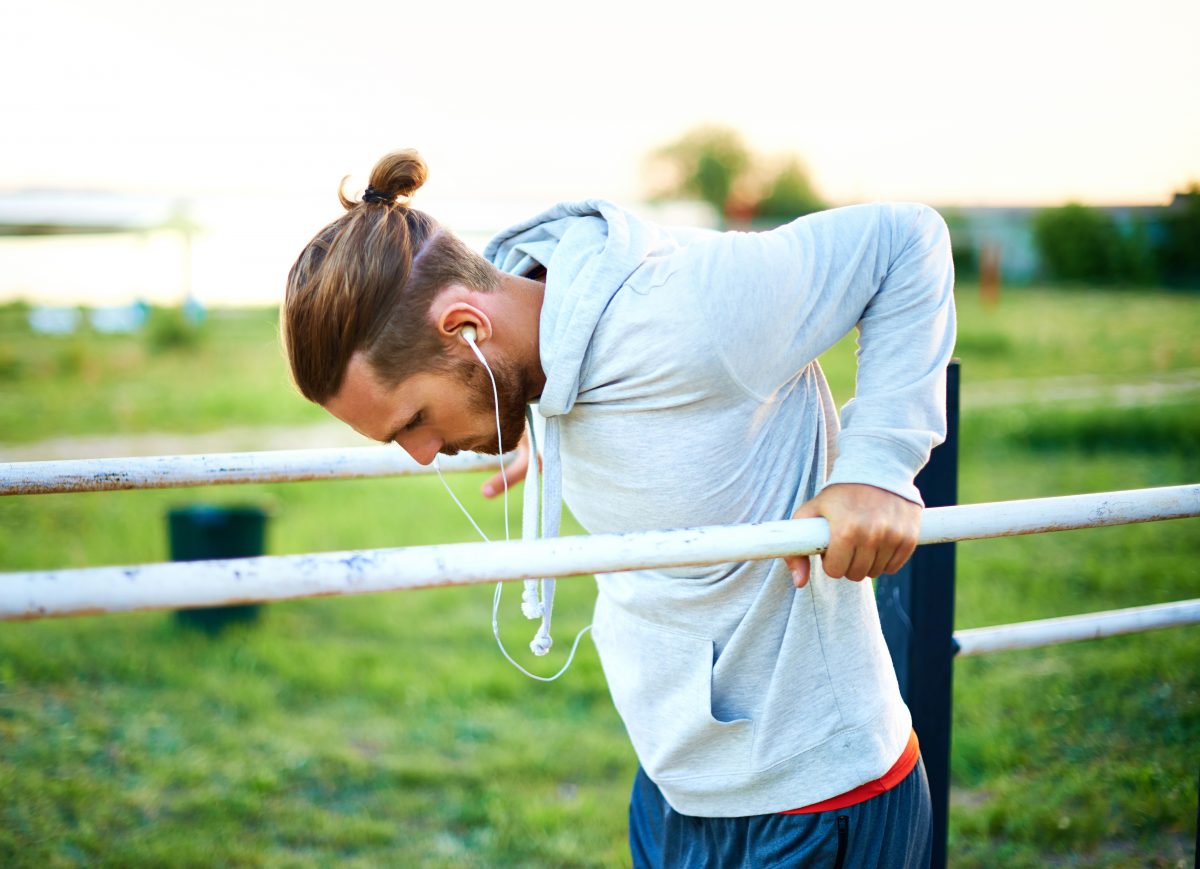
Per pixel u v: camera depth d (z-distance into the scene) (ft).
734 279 3.86
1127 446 23.18
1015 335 39.47
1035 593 14.20
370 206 4.09
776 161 93.04
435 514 18.60
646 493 4.18
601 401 4.10
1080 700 11.09
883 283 4.14
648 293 3.91
